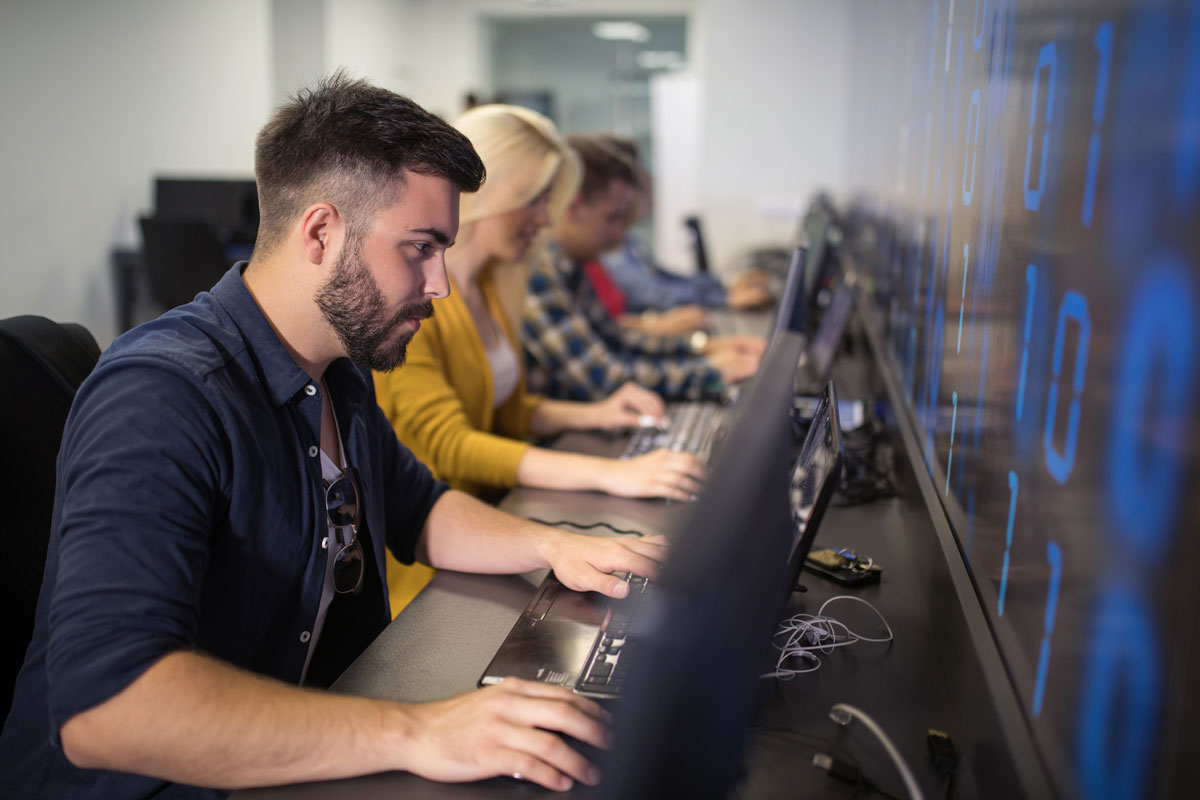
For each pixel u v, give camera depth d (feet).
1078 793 1.86
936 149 4.60
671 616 1.57
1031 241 2.45
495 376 6.43
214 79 20.30
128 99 17.66
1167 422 1.50
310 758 2.57
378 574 3.86
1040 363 2.30
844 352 9.61
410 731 2.64
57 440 3.71
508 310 6.67
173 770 2.53
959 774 2.56
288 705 2.61
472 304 6.27
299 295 3.27
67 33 16.10
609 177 8.90
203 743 2.50
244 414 3.11
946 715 2.90
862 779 2.58
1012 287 2.66
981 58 3.39
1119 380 1.72
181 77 19.16
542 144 5.94
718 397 8.23
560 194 6.41
